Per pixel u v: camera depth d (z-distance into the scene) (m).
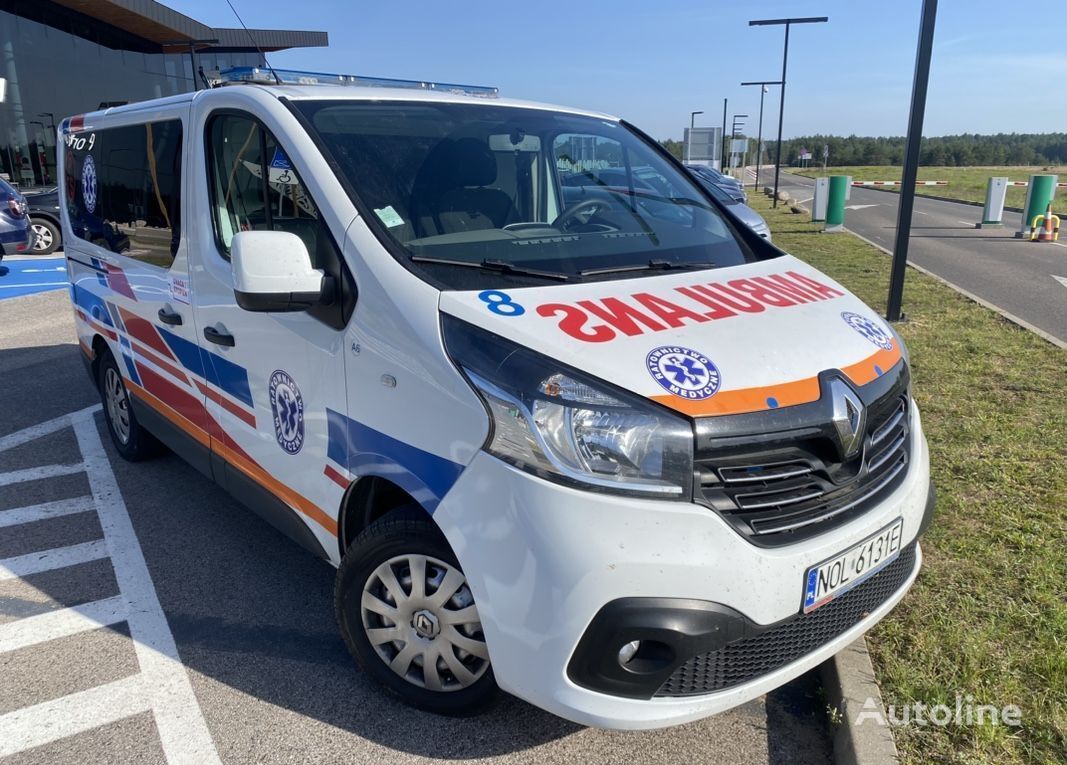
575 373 2.15
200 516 4.32
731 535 2.11
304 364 2.80
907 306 9.02
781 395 2.25
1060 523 3.74
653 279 2.76
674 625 2.06
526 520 2.11
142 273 4.00
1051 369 6.30
